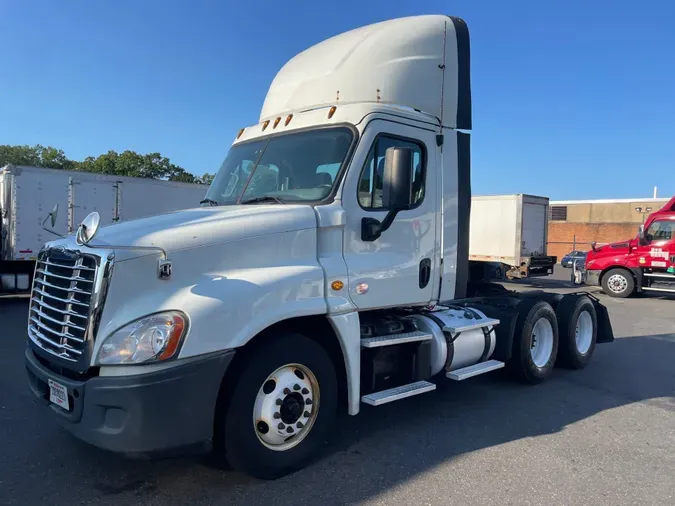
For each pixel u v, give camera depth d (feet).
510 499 12.20
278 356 12.60
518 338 21.01
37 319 13.46
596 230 145.38
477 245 53.36
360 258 14.57
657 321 40.42
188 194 52.34
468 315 19.04
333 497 12.10
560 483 13.05
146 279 11.37
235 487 12.45
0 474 12.89
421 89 16.66
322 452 14.57
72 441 14.83
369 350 15.42
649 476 13.53
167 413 10.80
